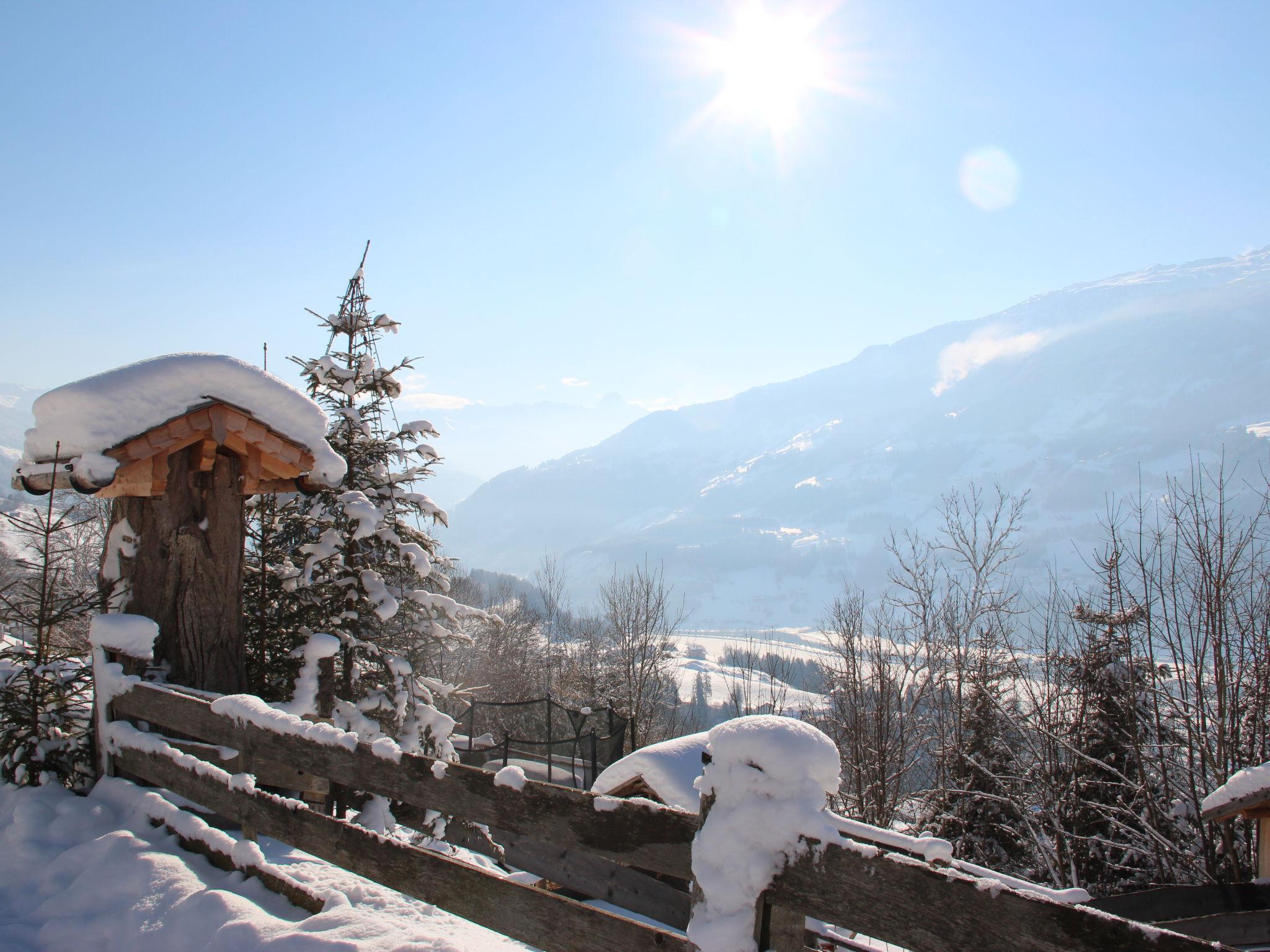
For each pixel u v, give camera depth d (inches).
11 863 178.4
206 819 193.6
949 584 767.1
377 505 359.3
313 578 338.0
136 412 220.2
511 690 1175.0
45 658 227.9
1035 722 675.4
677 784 346.0
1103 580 614.9
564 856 320.5
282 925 136.6
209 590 240.5
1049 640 694.5
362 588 343.9
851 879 83.4
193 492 239.3
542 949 112.0
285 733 162.1
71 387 215.0
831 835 85.4
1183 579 567.5
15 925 155.0
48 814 195.8
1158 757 595.2
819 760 91.0
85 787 220.1
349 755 146.9
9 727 219.5
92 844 178.2
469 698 559.8
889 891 80.4
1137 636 609.9
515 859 321.4
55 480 221.3
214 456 243.0
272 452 245.1
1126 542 596.7
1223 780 526.6
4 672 233.0
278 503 344.8
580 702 1161.4
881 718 763.4
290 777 193.9
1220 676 544.7
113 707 217.9
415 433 374.0
